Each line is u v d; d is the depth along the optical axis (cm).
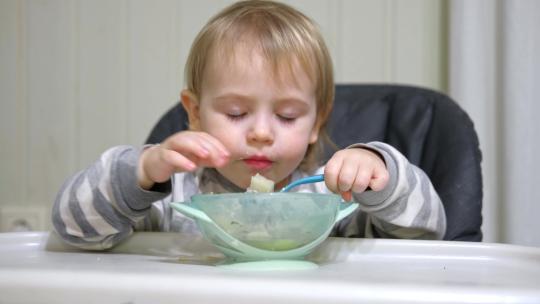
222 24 101
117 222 78
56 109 162
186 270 53
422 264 67
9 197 164
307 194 61
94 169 79
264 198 60
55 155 162
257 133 92
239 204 60
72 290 45
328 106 109
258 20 100
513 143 136
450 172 104
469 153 105
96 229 78
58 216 79
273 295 42
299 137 96
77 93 162
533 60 136
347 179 70
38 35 162
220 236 61
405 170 80
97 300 44
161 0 160
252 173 94
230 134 94
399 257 70
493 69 141
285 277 46
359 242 72
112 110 161
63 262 64
